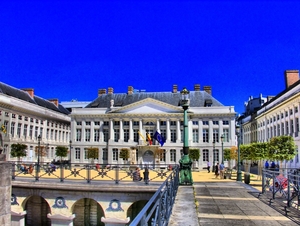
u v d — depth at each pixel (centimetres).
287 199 980
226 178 2495
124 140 5456
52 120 5931
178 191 1298
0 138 725
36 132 5328
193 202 1017
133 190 1662
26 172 2041
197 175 3061
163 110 5378
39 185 1755
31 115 5153
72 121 5628
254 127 5797
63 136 6450
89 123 5622
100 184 1711
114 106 5756
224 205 1005
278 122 4122
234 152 4234
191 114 5312
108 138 5512
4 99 4434
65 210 1734
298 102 3303
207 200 1110
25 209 1978
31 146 5091
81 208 1934
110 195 1702
